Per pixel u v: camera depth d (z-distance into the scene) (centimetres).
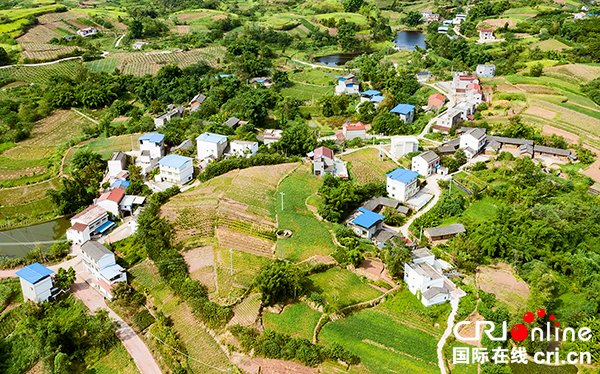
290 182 14400
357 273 10738
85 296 10362
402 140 16212
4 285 10644
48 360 8644
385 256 10788
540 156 15962
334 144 17200
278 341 8494
